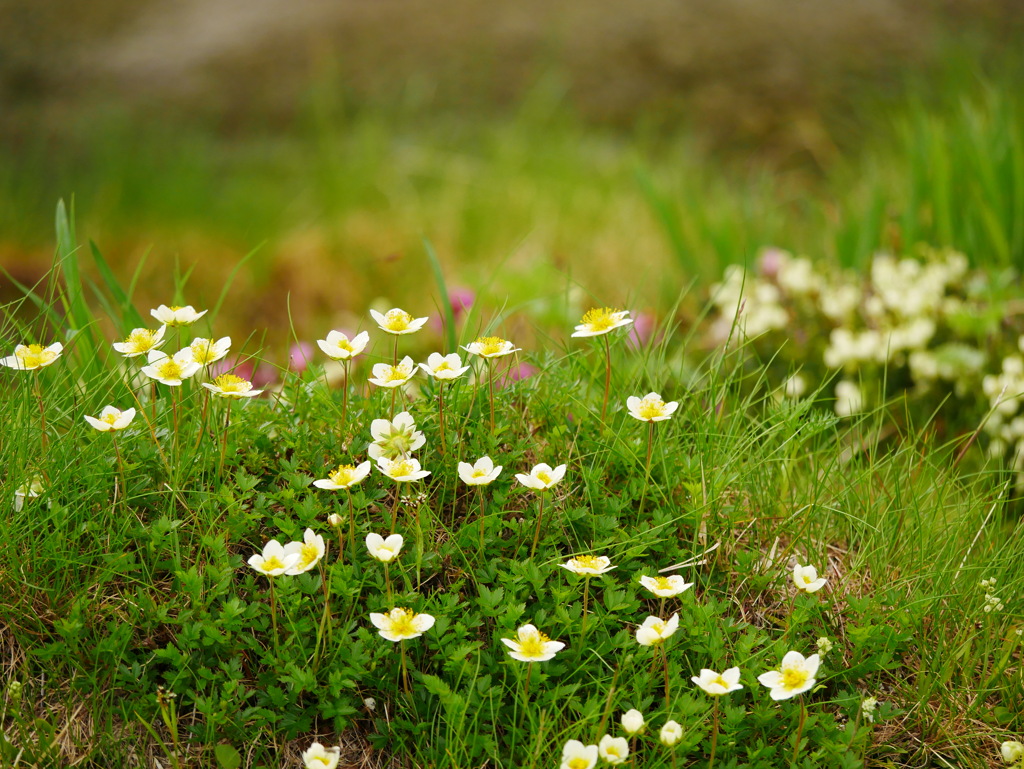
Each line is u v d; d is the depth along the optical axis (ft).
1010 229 6.25
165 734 3.95
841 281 5.92
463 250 8.45
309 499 4.07
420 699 3.98
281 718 3.96
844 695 4.07
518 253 8.22
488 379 4.24
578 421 4.30
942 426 5.02
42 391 4.31
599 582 4.08
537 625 4.00
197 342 4.12
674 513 4.20
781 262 5.97
